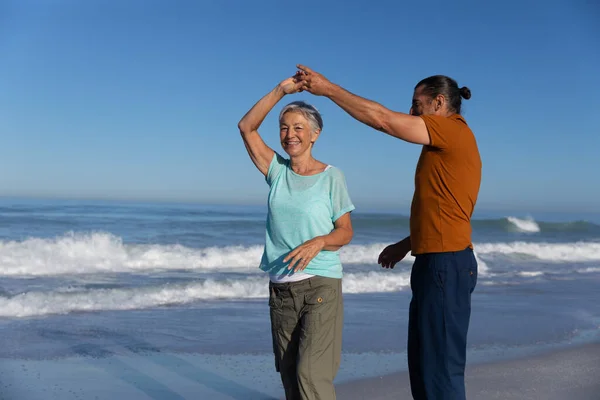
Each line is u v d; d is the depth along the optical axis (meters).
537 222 27.34
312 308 2.79
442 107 2.78
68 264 11.05
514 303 8.66
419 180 2.71
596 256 16.55
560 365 5.19
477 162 2.69
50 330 6.15
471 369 5.02
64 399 4.07
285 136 2.92
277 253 2.92
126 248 12.57
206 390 4.37
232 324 6.68
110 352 5.39
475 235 24.89
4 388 4.24
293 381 2.95
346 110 2.61
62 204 35.72
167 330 6.32
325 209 2.87
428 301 2.64
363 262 13.25
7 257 11.02
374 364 5.15
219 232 19.06
